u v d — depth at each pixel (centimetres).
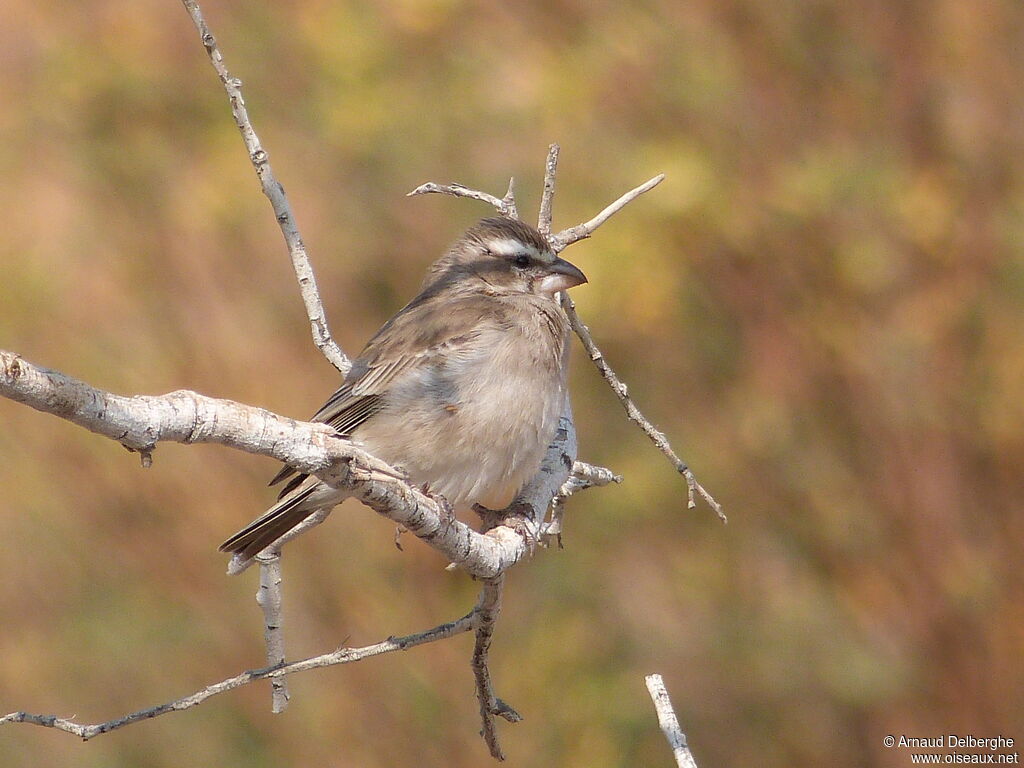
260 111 1478
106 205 1507
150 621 1474
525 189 1407
